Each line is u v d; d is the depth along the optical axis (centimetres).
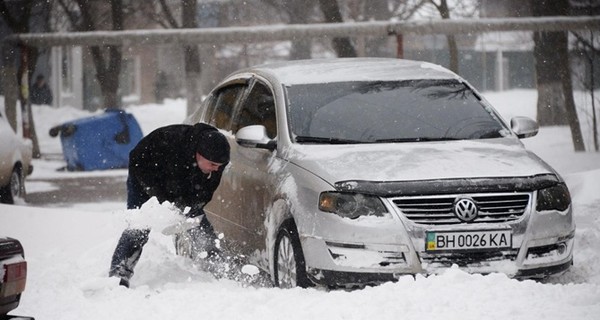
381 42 9038
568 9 6575
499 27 5025
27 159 4547
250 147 2252
